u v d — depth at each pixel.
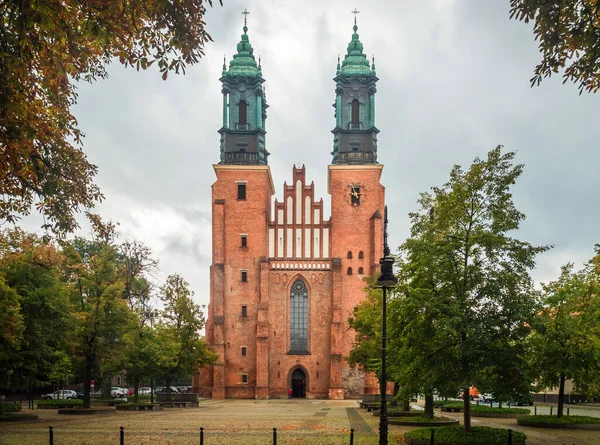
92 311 42.81
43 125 17.06
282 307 79.94
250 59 86.81
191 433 27.89
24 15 12.43
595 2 13.15
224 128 83.94
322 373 78.19
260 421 35.78
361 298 78.75
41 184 17.81
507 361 22.89
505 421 35.97
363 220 80.81
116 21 13.54
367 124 84.12
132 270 56.72
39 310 36.16
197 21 14.00
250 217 81.62
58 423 33.97
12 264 35.00
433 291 24.72
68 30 13.98
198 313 58.94
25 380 36.03
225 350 78.50
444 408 46.53
